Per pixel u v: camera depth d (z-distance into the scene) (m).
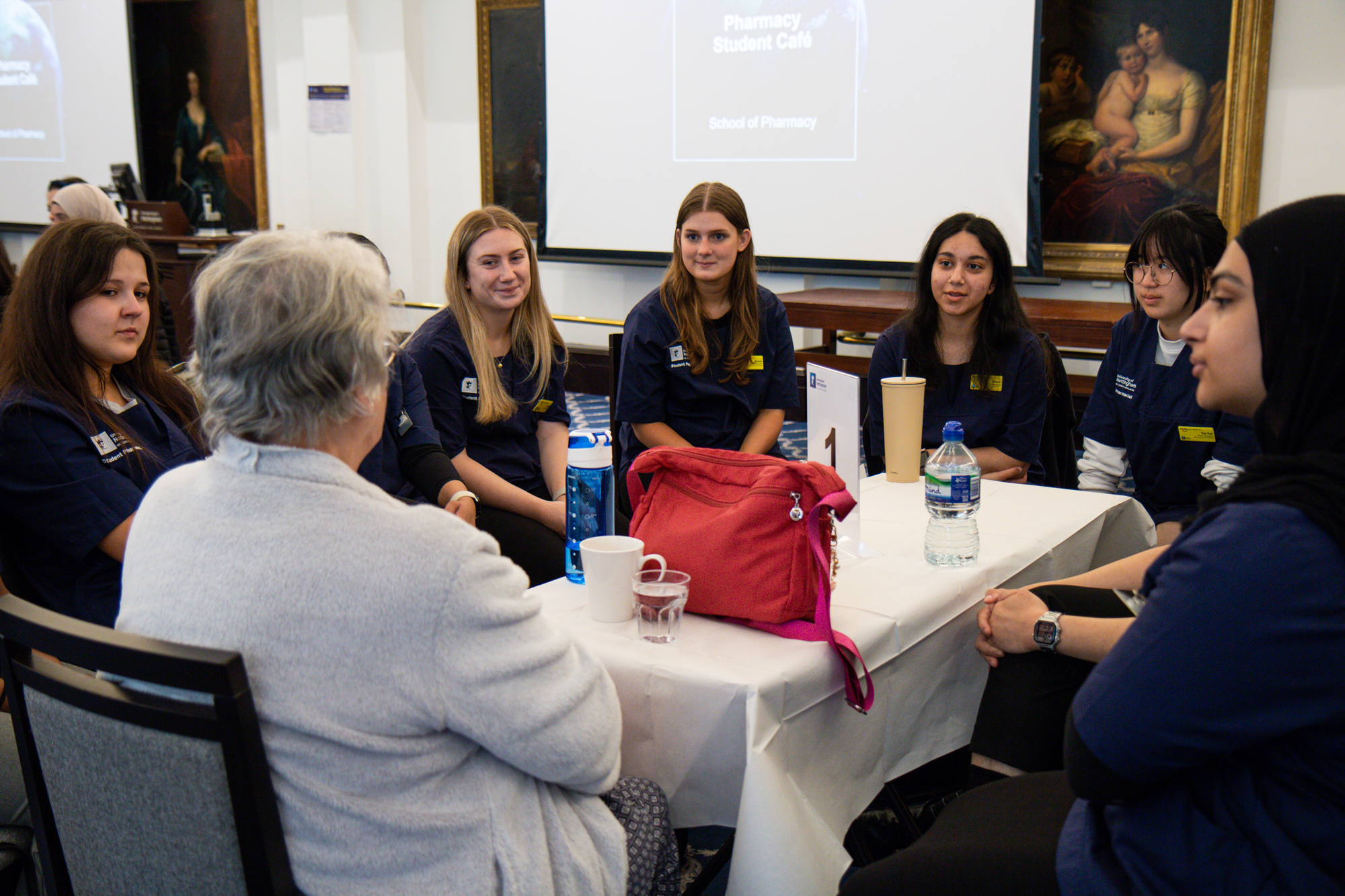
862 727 1.33
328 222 6.80
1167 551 0.87
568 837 0.99
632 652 1.23
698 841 1.77
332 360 0.89
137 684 0.93
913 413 2.07
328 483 0.88
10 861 1.18
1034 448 2.46
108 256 1.62
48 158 7.57
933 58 4.88
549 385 2.56
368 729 0.87
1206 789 0.85
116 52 7.09
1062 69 4.82
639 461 1.43
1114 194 4.81
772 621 1.28
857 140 5.16
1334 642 0.74
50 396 1.57
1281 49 4.38
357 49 6.62
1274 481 0.79
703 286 2.52
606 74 5.79
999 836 1.04
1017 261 4.84
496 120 6.39
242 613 0.86
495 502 2.34
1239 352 0.84
